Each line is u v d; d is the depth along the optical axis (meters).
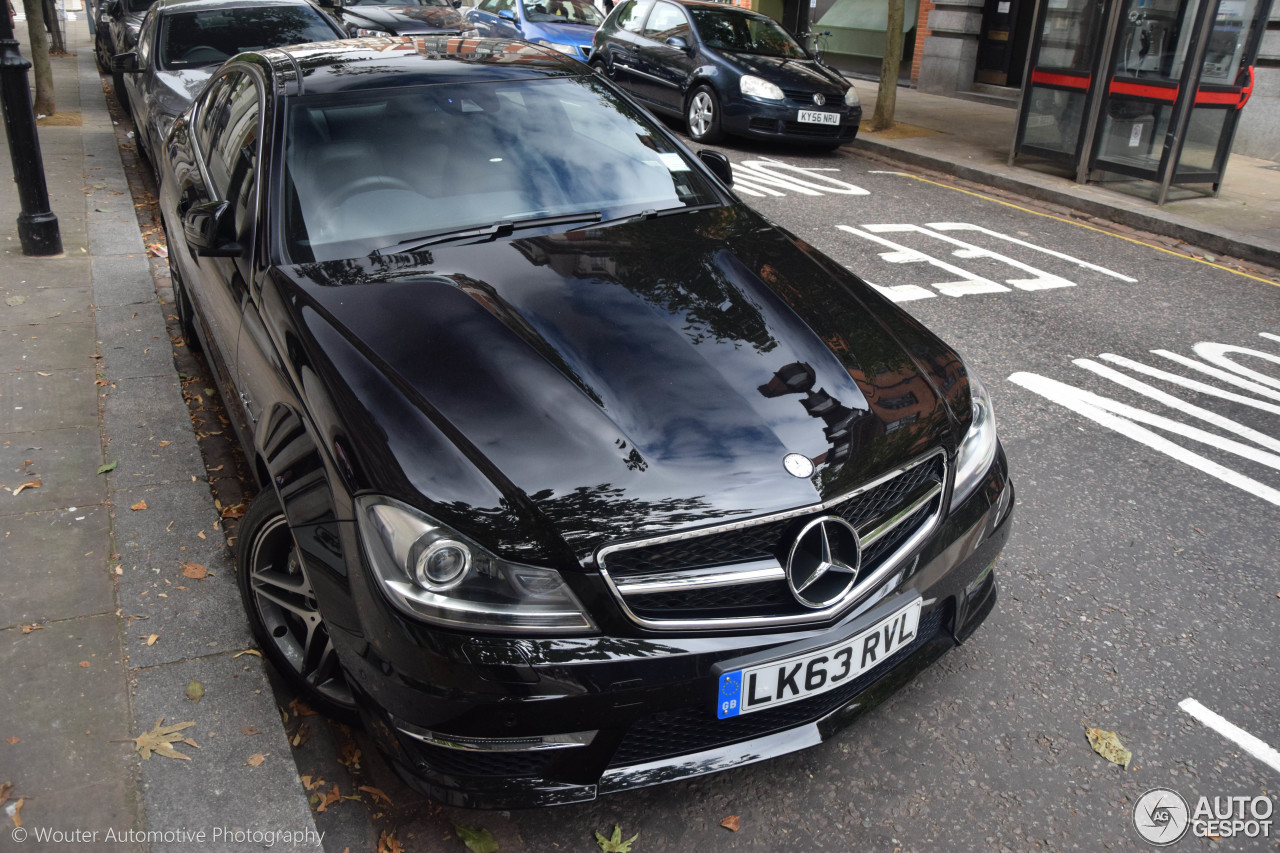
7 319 5.20
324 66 3.51
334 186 3.04
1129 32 9.03
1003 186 9.96
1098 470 4.21
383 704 2.11
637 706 2.06
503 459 2.11
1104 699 2.87
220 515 3.59
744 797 2.50
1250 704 2.87
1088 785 2.56
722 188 3.60
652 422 2.24
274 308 2.68
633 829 2.40
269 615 2.67
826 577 2.21
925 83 16.05
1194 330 6.00
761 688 2.14
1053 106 9.93
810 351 2.55
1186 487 4.09
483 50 3.85
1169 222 8.38
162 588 3.12
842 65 18.48
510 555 2.00
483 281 2.71
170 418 4.21
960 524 2.48
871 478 2.26
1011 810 2.47
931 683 2.91
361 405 2.23
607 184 3.33
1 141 9.80
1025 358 5.41
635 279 2.78
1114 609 3.28
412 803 2.47
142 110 7.52
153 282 5.83
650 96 12.17
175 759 2.47
